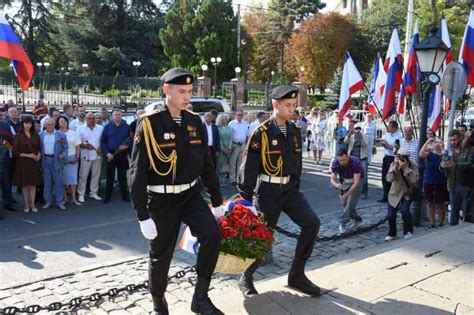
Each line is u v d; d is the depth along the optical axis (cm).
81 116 1062
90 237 732
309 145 1784
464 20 3391
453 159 755
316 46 4272
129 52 4828
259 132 432
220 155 1148
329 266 519
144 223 329
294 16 5566
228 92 3080
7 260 625
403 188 726
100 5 4859
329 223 836
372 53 4491
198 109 1586
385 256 486
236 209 386
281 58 5375
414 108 1597
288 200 437
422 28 3147
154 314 368
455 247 513
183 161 336
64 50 5022
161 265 352
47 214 869
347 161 768
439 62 819
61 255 649
